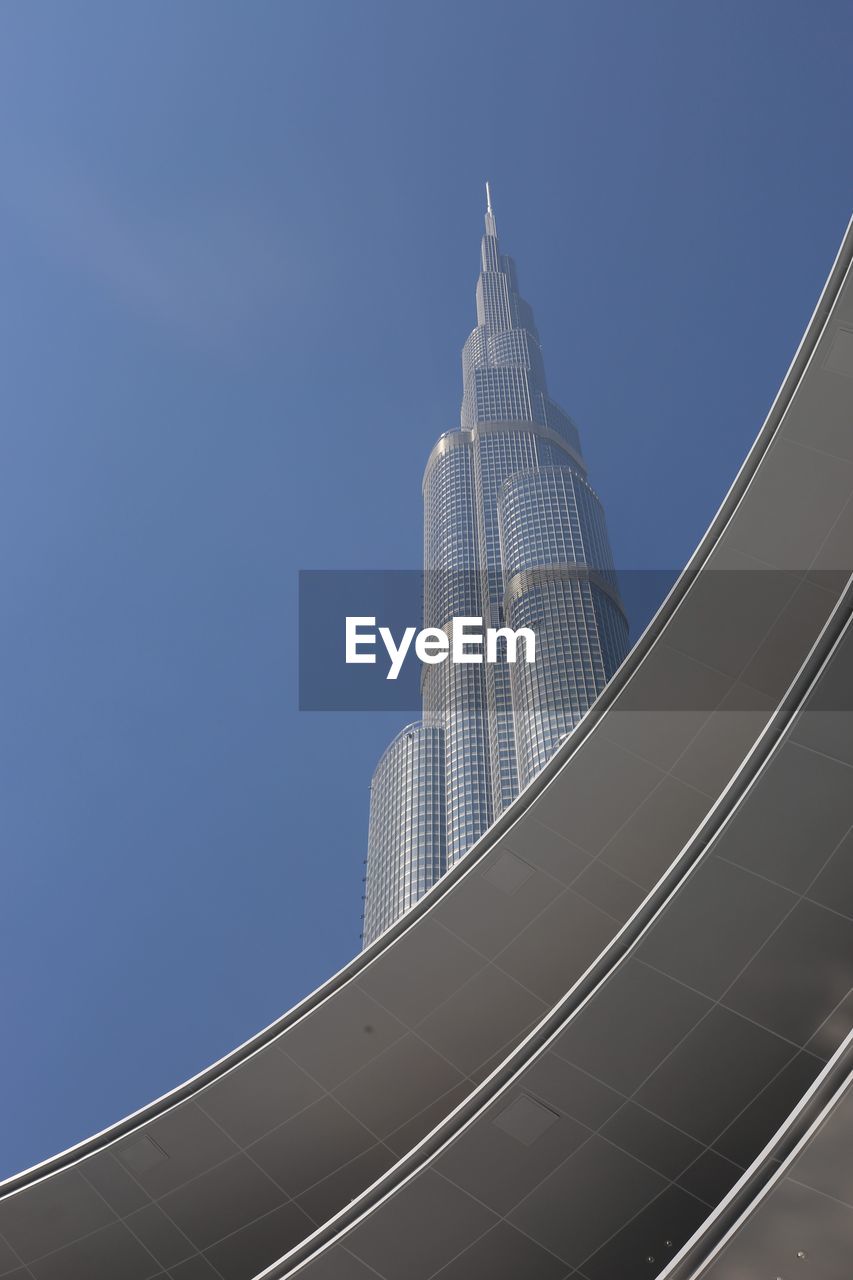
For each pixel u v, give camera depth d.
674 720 27.94
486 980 27.77
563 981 27.47
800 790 21.33
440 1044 27.70
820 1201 16.17
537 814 28.30
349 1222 22.80
